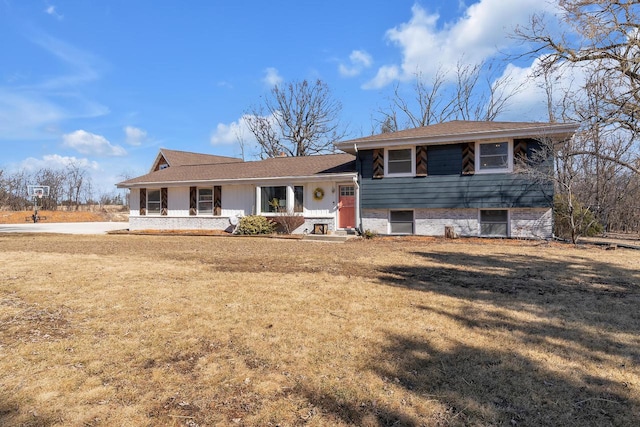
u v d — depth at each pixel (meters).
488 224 13.33
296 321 4.09
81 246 11.31
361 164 14.88
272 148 35.31
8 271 6.66
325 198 16.20
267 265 7.69
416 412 2.35
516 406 2.42
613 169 13.42
